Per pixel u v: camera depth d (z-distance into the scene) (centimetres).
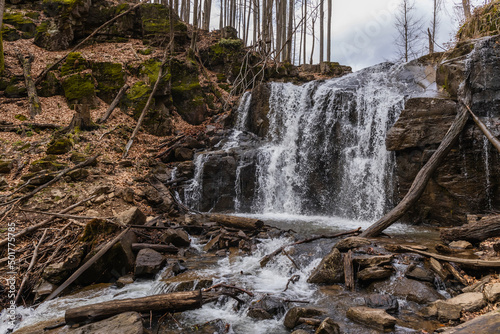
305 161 1353
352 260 592
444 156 898
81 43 1681
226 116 1797
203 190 1267
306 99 1488
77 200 880
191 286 585
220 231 882
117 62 1655
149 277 661
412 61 1570
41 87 1446
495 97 902
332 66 2664
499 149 774
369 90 1389
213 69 2222
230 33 2547
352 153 1230
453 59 1051
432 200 954
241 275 645
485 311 424
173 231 793
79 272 621
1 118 1211
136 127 1416
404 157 1019
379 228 797
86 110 1298
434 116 953
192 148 1462
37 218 782
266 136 1584
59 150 1065
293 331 428
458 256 582
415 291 500
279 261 678
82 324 457
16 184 888
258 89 1677
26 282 602
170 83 1714
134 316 436
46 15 1766
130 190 976
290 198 1328
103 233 709
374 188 1116
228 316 500
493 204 874
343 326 434
